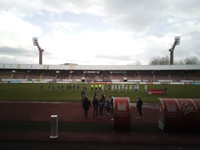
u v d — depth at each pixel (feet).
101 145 20.62
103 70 220.43
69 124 30.22
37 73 210.38
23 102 55.21
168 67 195.21
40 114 38.50
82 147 19.98
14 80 174.91
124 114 27.09
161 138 23.25
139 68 201.26
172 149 19.65
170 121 25.70
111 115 38.06
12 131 25.77
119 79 201.98
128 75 210.38
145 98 67.10
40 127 28.04
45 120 32.96
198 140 22.59
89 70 220.64
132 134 24.89
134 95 76.89
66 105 50.47
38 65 200.95
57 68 203.41
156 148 19.88
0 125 29.25
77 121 32.45
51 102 55.57
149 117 36.68
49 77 203.92
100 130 26.73
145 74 210.38
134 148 19.81
